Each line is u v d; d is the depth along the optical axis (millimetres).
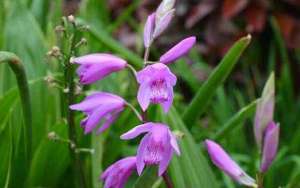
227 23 1088
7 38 660
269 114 395
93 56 422
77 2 1142
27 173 546
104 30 840
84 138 590
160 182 500
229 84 1076
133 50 1111
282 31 1063
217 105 926
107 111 428
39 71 647
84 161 596
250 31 1063
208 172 503
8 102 525
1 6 734
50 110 623
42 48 659
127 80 750
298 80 1104
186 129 521
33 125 612
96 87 680
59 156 576
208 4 1084
